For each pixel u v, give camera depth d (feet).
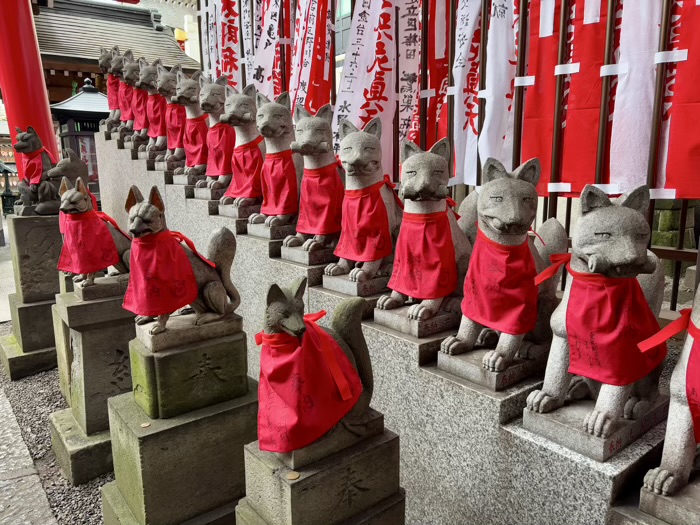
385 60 12.71
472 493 7.22
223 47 18.90
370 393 6.30
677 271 11.45
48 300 15.11
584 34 9.60
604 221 5.49
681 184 9.00
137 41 37.09
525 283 6.96
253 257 12.05
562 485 6.00
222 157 14.47
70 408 11.61
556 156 10.24
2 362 15.39
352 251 9.70
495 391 6.89
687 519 5.10
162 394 7.37
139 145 18.71
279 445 5.52
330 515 5.83
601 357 5.80
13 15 19.08
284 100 12.19
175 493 7.47
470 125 11.64
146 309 7.38
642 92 9.02
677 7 8.54
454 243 8.49
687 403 5.27
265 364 5.64
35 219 14.64
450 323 8.46
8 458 10.78
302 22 14.82
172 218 16.11
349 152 9.08
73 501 9.46
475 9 11.06
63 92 32.86
